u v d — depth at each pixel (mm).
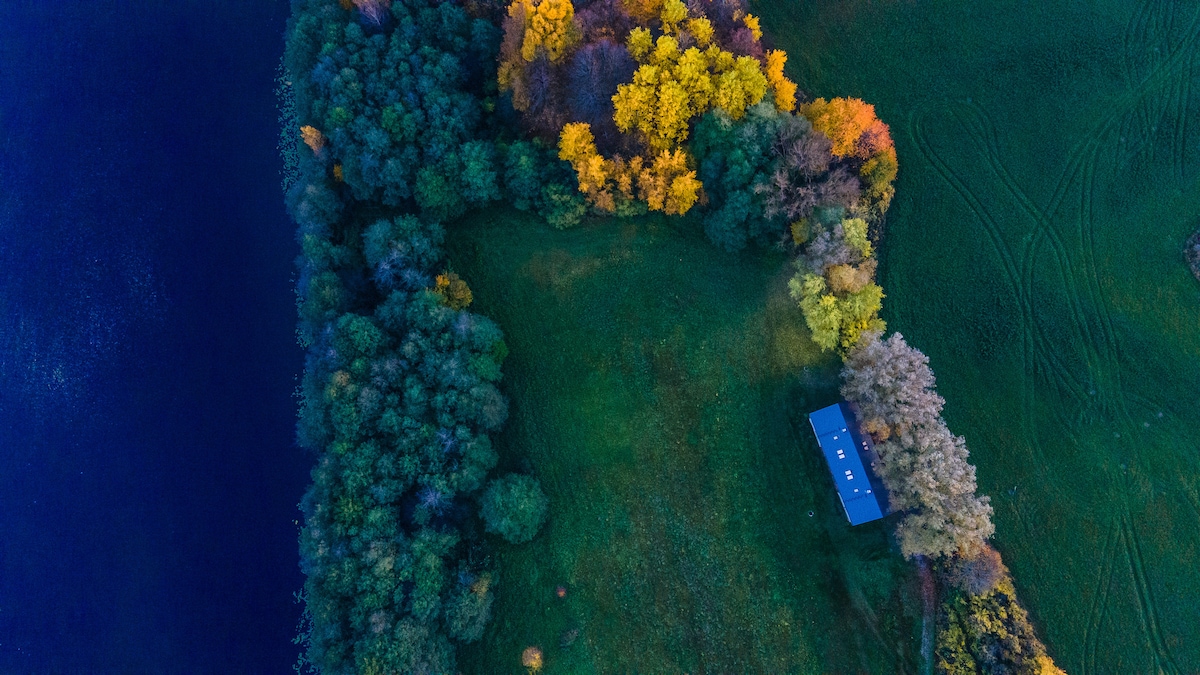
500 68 82562
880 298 84188
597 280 87500
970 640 76438
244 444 88625
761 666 80188
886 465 75875
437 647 75625
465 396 78812
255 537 87000
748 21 79938
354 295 83062
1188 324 82938
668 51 76188
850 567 80688
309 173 83938
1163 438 81375
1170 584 79000
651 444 84500
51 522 87938
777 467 82750
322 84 81188
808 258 79625
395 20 84750
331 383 75688
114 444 89062
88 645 86188
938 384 83875
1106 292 84062
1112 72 87188
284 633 85062
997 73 88375
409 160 81625
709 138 78688
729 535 82375
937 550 73812
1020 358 83625
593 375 86000
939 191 86750
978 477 82375
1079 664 78312
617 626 82062
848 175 81125
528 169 82562
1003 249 85375
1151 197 85125
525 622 82375
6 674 85938
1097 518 80750
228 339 90500
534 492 81000
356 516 75250
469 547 82062
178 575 86875
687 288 86375
